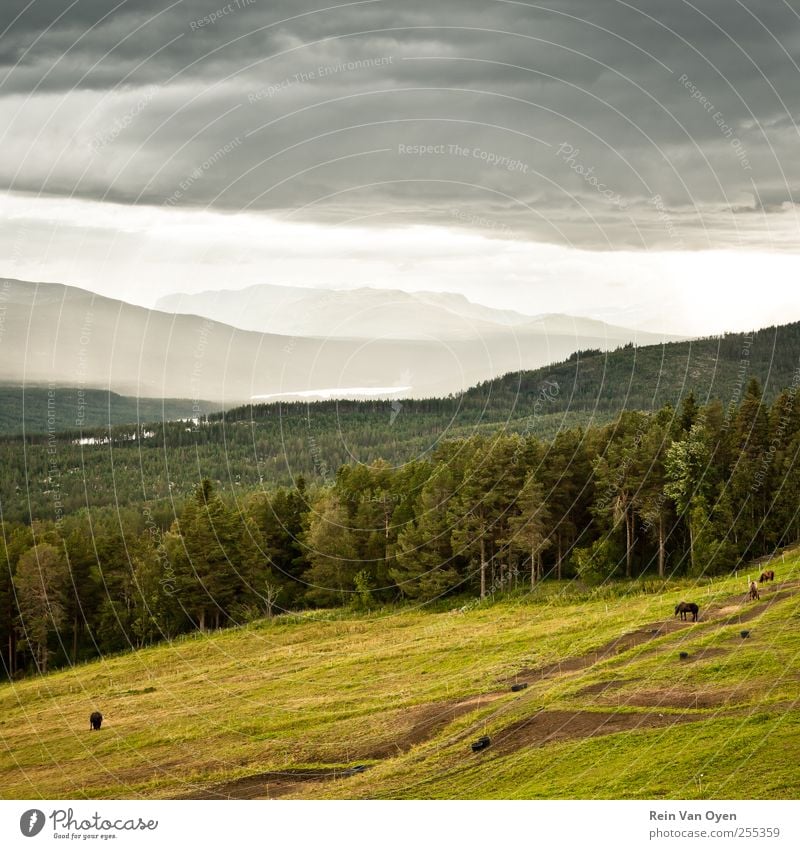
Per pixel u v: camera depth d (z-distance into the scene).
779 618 45.41
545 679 44.19
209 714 51.19
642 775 29.61
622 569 81.62
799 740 29.72
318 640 71.06
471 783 32.31
